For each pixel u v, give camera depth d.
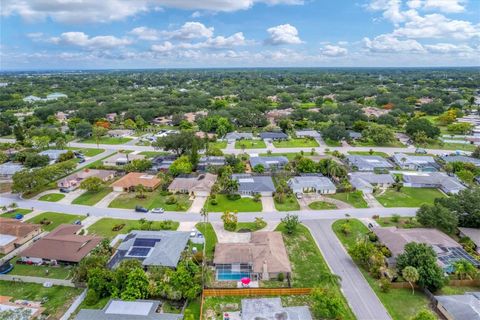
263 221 80.06
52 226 78.88
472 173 105.69
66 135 168.00
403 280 58.06
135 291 53.25
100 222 80.25
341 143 153.88
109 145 153.50
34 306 52.03
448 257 62.81
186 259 62.50
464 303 49.47
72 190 100.25
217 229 76.56
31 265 63.81
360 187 97.88
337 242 71.69
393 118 181.88
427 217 73.38
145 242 67.56
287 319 48.09
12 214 84.50
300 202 91.69
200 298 54.88
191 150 121.81
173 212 85.38
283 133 167.25
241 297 55.09
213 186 96.38
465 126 166.00
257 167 111.50
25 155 125.75
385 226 78.19
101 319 47.56
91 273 55.38
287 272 59.47
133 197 94.88
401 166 120.56
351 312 51.41
